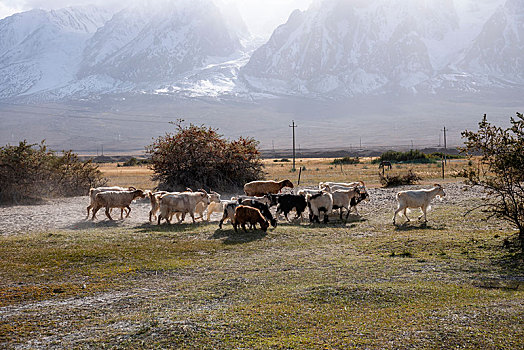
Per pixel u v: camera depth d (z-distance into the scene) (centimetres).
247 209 1602
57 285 1043
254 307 834
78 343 707
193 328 739
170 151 3203
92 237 1556
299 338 691
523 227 1296
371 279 1002
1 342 728
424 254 1220
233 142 3425
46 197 3091
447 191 2812
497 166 1317
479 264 1103
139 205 2661
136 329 749
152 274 1122
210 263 1212
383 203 2423
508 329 695
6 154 2966
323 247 1370
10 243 1477
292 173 5575
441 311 775
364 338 684
